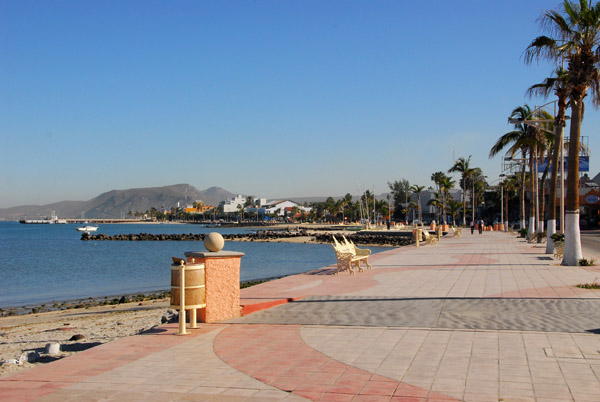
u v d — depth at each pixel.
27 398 5.66
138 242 99.25
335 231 121.69
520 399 5.24
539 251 28.88
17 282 34.09
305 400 5.38
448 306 10.96
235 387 5.90
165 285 31.50
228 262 10.14
